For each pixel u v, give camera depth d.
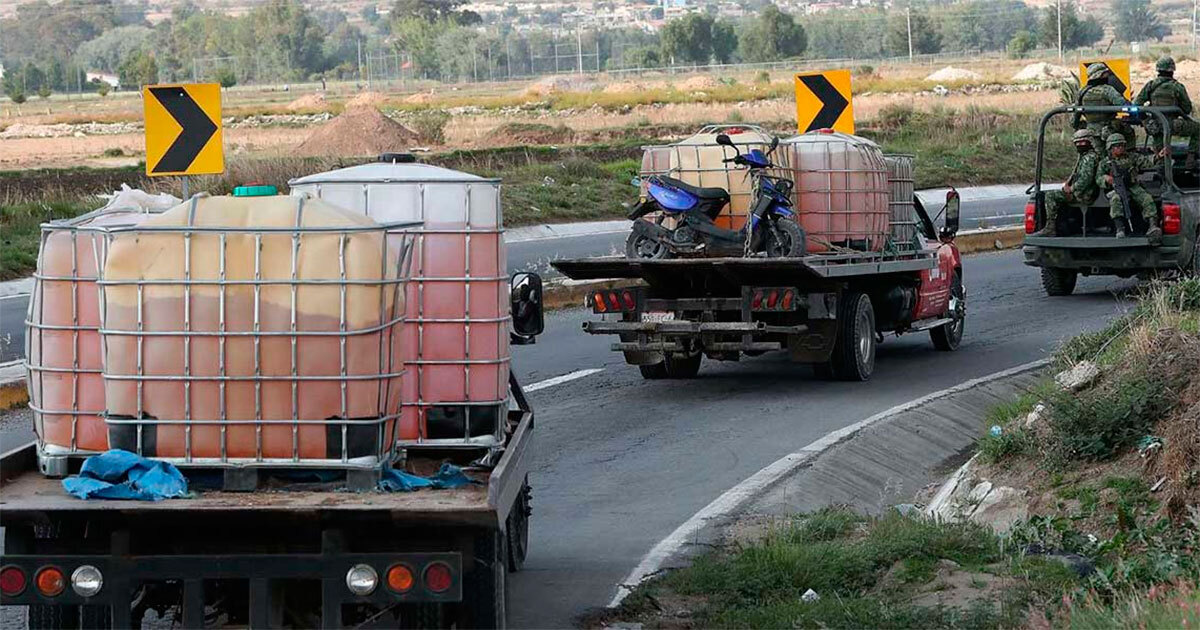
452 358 14.53
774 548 17.14
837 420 26.70
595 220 66.69
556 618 15.75
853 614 14.88
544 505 21.09
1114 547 16.64
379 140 104.31
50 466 13.20
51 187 70.81
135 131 158.62
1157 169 42.78
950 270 35.72
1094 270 43.19
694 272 29.41
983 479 20.72
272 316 12.12
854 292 31.22
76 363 13.09
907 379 31.53
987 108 123.62
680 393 30.05
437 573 11.87
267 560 11.91
